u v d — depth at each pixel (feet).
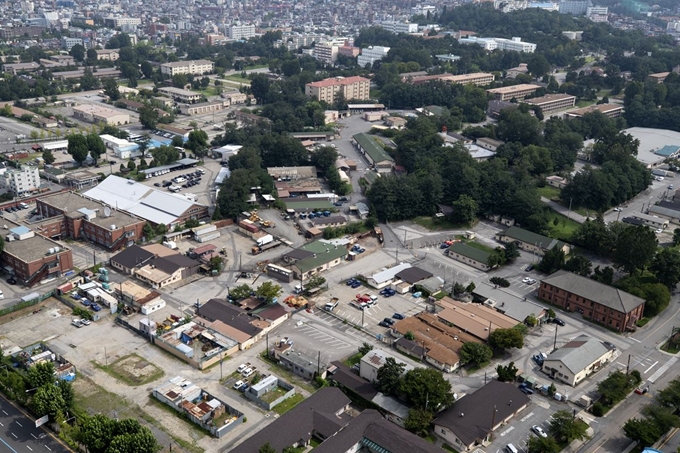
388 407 501.15
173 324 616.39
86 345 584.40
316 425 473.67
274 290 655.76
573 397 529.86
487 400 499.51
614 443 476.54
